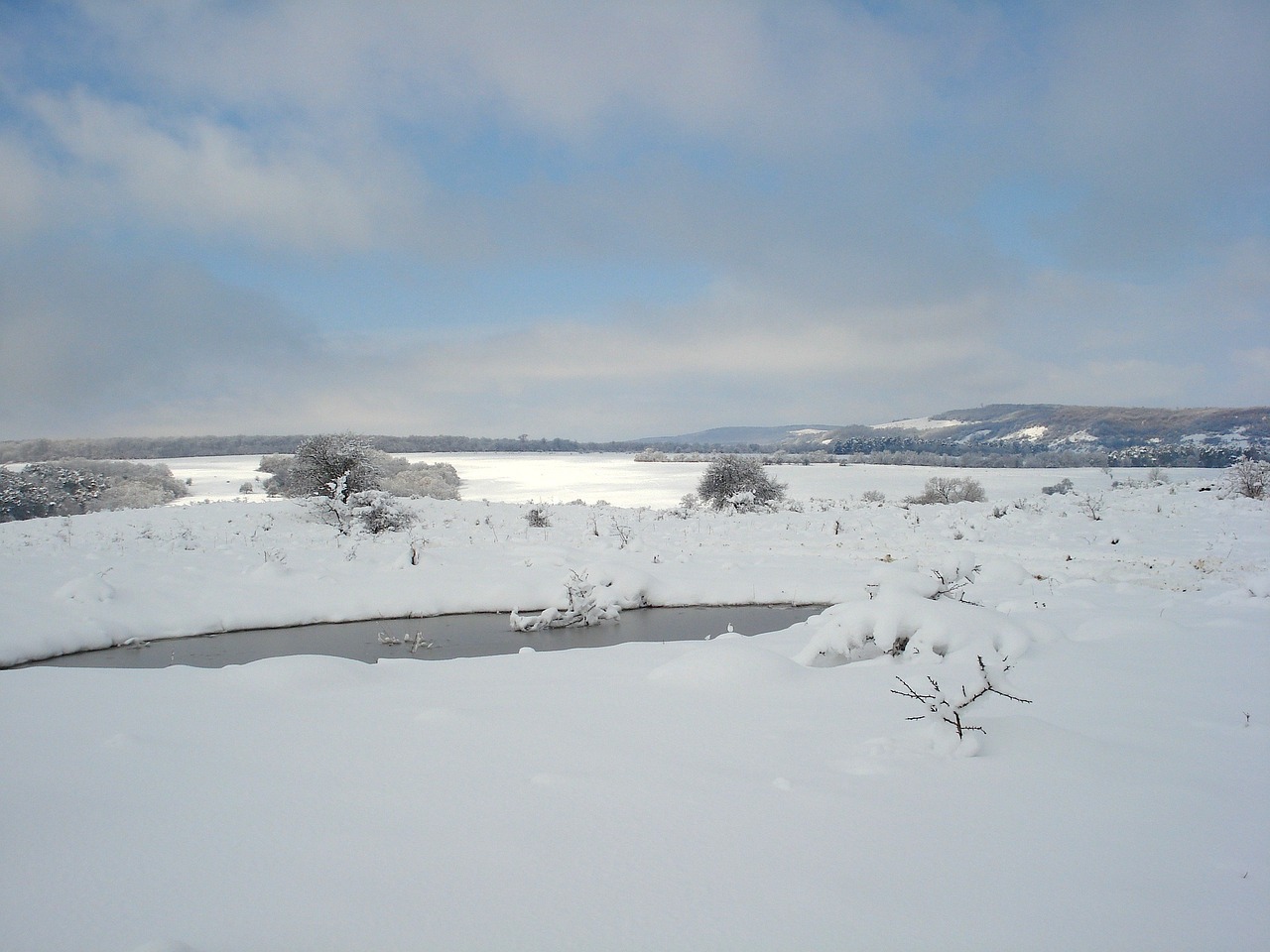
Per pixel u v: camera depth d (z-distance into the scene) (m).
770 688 6.13
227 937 2.58
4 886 2.96
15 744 4.74
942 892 2.83
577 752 4.53
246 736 4.93
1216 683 5.98
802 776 4.05
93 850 3.25
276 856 3.19
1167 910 2.71
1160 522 20.48
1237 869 3.01
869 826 3.41
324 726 5.17
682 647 8.68
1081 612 9.52
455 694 6.19
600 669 7.30
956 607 7.46
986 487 48.94
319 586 14.99
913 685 6.07
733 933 2.57
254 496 52.28
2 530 22.19
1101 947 2.48
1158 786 3.85
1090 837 3.30
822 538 20.98
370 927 2.63
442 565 16.95
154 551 17.89
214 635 12.88
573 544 20.56
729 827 3.42
